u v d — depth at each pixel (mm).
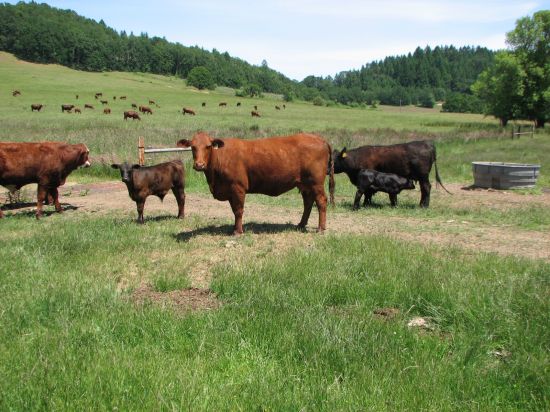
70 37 169375
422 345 4168
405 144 12117
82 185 15625
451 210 11547
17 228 9500
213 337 4293
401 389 3475
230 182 8289
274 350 4105
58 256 7105
